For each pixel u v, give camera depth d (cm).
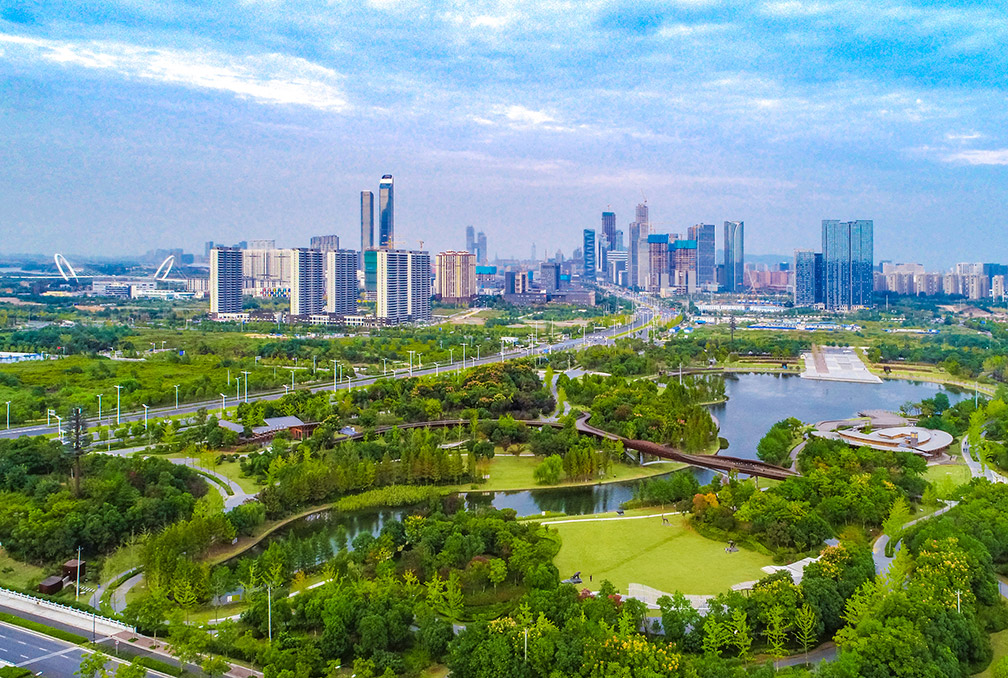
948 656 19212
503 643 19575
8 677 18612
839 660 19000
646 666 18650
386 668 19350
